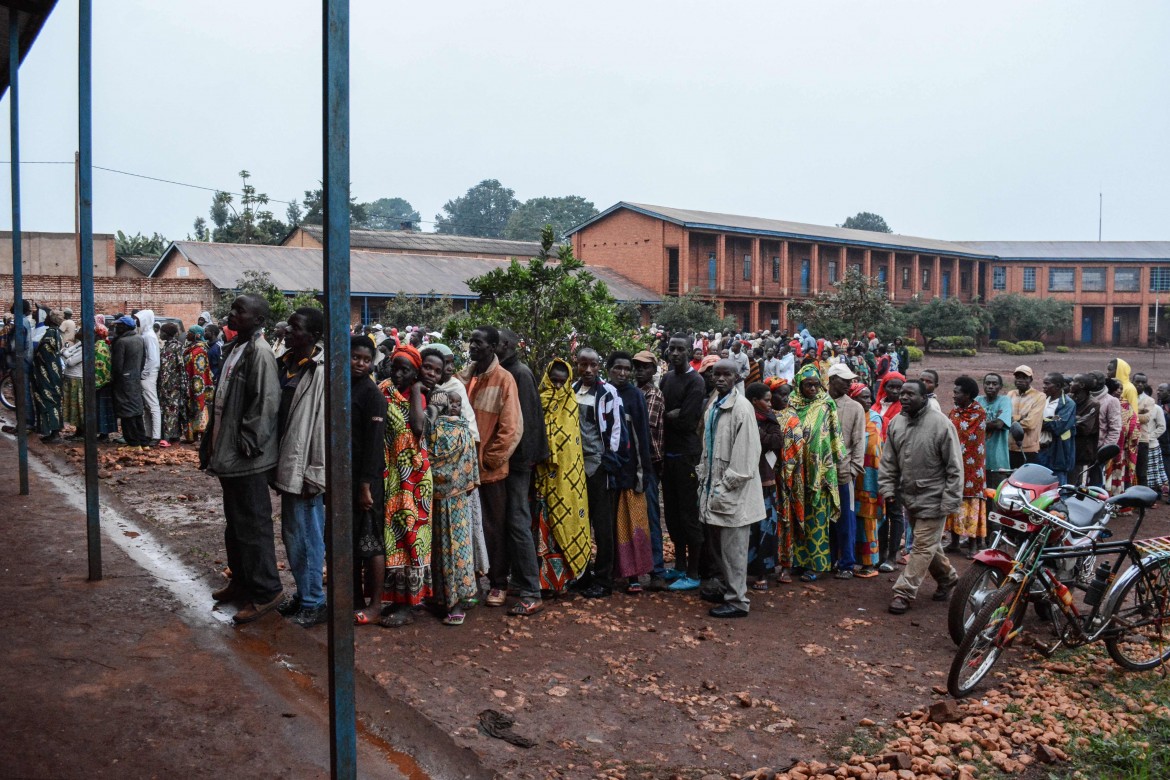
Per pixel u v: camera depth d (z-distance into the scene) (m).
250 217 54.81
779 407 7.95
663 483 7.54
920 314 50.72
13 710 4.18
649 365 7.39
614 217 49.28
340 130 3.12
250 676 4.80
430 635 5.89
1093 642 5.97
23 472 9.05
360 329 21.88
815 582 7.84
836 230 57.78
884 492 7.21
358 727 4.47
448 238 51.50
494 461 6.33
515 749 4.36
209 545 7.56
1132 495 6.07
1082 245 68.44
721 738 4.68
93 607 5.73
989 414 9.09
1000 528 6.08
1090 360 48.50
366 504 5.72
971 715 5.08
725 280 48.59
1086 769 4.44
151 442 12.91
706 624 6.52
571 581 7.28
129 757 3.82
